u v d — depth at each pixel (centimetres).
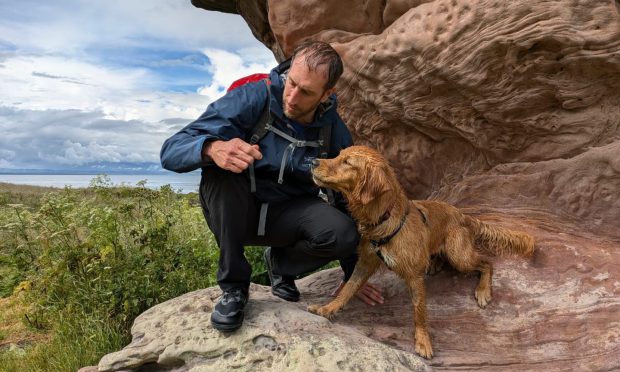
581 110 346
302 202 318
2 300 584
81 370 335
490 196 402
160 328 307
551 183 372
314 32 446
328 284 398
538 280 339
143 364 294
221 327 280
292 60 285
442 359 308
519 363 306
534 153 382
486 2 326
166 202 582
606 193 346
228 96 292
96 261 451
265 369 265
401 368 270
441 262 376
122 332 452
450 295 355
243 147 255
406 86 395
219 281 291
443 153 438
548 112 358
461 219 361
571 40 306
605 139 345
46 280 464
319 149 317
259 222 304
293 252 339
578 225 359
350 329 308
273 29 468
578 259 337
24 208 538
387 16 413
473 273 362
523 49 326
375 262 329
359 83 427
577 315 314
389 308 354
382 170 295
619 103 334
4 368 418
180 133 278
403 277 319
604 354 293
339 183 296
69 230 459
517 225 377
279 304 322
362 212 306
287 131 298
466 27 337
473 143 401
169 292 474
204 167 281
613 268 326
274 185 303
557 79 333
